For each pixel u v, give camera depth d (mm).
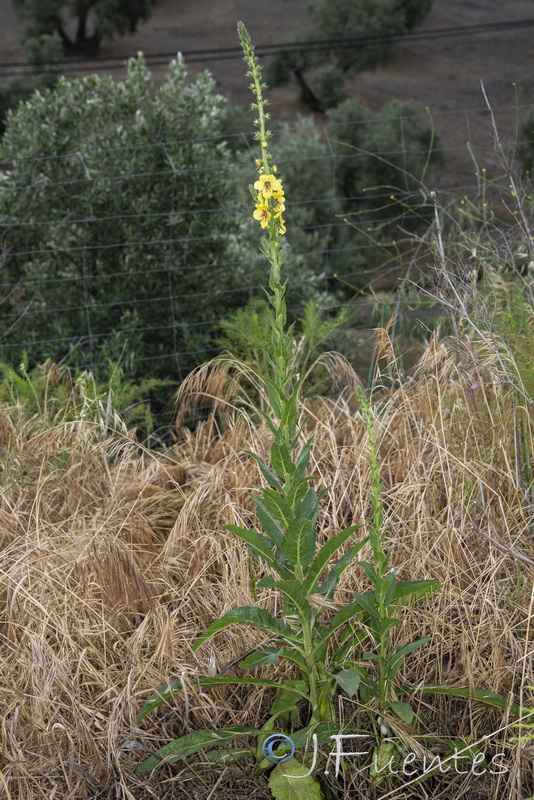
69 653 2365
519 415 2898
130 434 3492
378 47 28922
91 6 33031
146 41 36625
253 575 2648
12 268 5934
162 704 2354
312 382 4082
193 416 4031
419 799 2182
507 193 3752
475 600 2482
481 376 3072
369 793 2174
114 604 2568
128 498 3135
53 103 5965
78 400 3766
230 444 3287
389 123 16859
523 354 2924
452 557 2566
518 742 2109
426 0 29312
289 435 1985
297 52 28922
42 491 3047
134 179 5879
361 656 2412
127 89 6074
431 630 2434
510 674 2320
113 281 5906
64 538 2809
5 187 5852
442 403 3088
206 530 2787
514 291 3367
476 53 37969
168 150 5805
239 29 1845
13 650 2395
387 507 2889
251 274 6121
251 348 3986
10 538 2877
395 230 15609
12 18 36938
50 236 5977
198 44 36750
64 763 2150
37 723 2203
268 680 2215
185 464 3312
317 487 2975
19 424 3426
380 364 3557
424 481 2828
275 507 1957
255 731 2178
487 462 2842
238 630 2496
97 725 2232
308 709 2381
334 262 10945
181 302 5883
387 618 2043
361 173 16312
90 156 5848
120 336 5539
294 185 11750
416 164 16188
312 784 2133
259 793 2193
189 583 2654
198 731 2170
